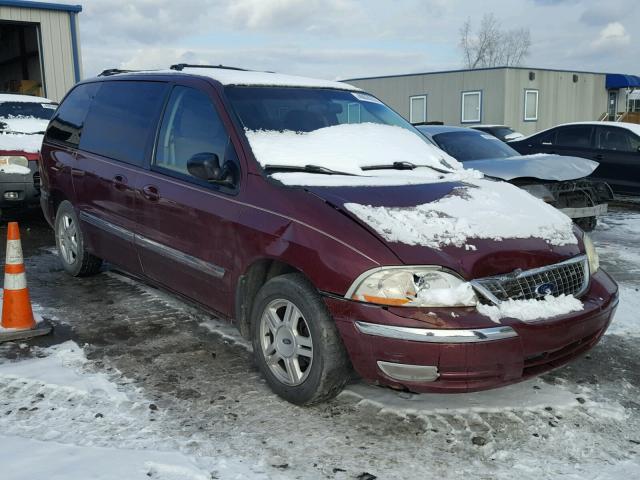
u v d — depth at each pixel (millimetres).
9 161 7863
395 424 3174
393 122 4723
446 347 2836
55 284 5570
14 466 2697
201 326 4547
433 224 3184
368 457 2883
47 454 2809
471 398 3463
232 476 2699
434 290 2908
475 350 2850
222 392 3510
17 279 4297
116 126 4926
